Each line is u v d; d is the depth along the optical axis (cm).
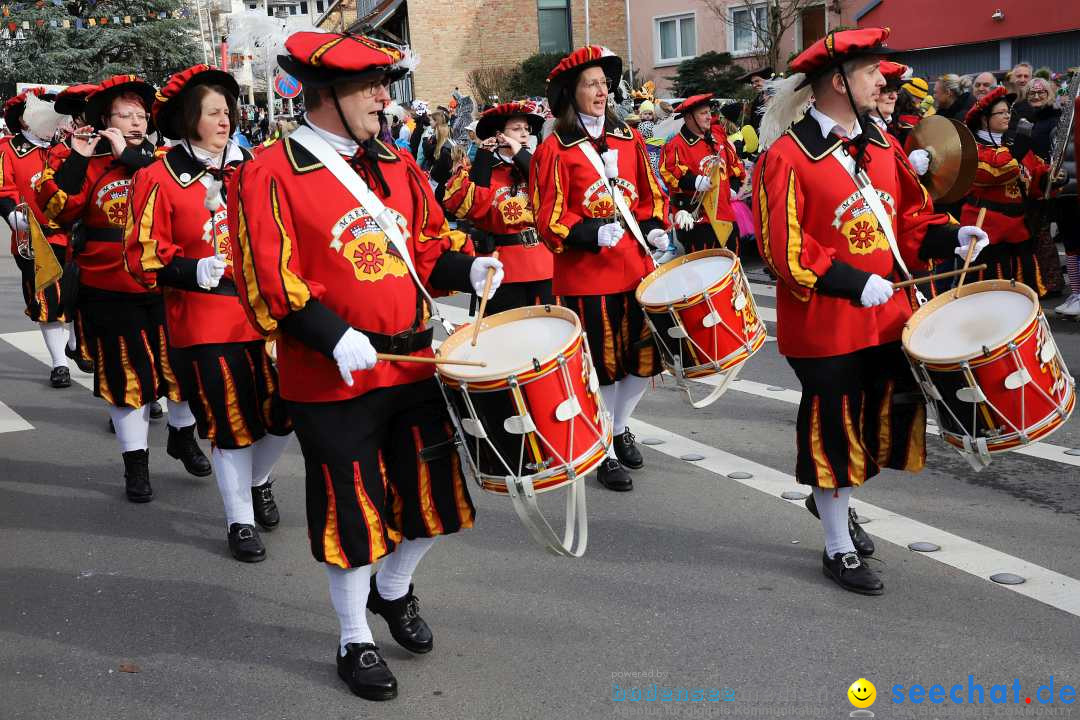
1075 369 695
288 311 318
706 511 497
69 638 399
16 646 394
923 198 417
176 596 434
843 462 399
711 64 2080
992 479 521
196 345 456
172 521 523
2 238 1894
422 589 426
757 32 2056
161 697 354
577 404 324
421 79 2720
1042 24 1627
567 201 529
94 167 537
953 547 439
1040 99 883
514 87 2498
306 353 332
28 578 457
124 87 545
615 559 446
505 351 339
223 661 377
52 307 783
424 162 1519
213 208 444
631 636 379
